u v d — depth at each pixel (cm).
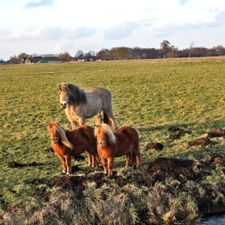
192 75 4541
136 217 1126
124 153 1301
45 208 1112
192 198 1196
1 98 3319
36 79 5062
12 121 2269
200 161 1355
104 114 1853
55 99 3080
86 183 1223
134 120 2158
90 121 2092
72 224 1091
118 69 6419
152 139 1694
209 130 1789
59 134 1278
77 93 1652
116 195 1167
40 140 1783
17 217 1088
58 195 1158
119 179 1241
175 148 1552
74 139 1301
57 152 1312
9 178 1334
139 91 3356
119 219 1114
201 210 1188
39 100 3075
